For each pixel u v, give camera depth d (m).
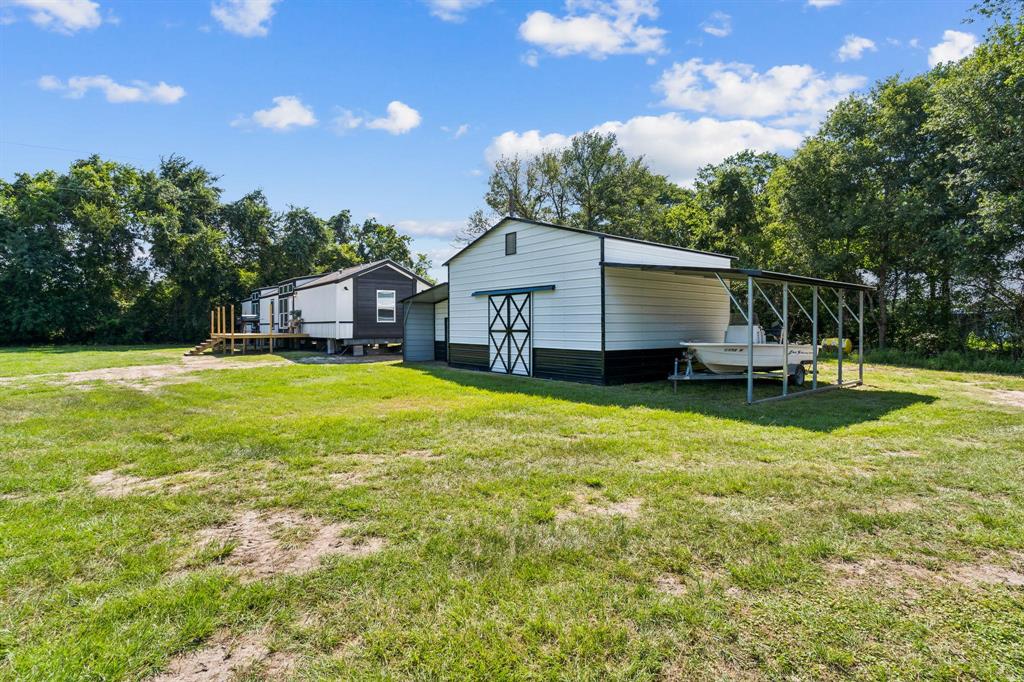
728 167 21.84
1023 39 13.15
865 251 16.80
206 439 5.51
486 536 3.07
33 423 6.38
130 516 3.41
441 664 1.95
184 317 28.47
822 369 12.90
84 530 3.17
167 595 2.42
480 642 2.07
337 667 1.94
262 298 26.34
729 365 9.69
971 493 3.76
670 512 3.41
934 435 5.53
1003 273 13.57
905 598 2.39
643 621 2.21
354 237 42.31
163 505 3.60
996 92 12.51
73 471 4.38
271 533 3.18
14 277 24.36
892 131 15.53
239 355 19.05
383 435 5.68
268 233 32.34
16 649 2.02
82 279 26.25
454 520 3.32
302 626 2.20
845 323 19.03
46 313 24.64
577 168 32.75
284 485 4.04
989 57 13.59
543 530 3.15
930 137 15.05
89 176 26.81
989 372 12.28
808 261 17.77
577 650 2.02
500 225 12.83
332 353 19.16
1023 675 1.86
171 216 27.83
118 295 28.16
